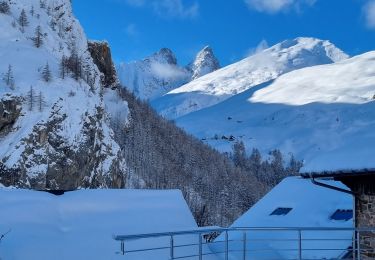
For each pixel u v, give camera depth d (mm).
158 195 19766
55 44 131125
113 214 17547
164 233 12273
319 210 19484
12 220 15391
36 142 86812
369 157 14070
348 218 18031
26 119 88500
